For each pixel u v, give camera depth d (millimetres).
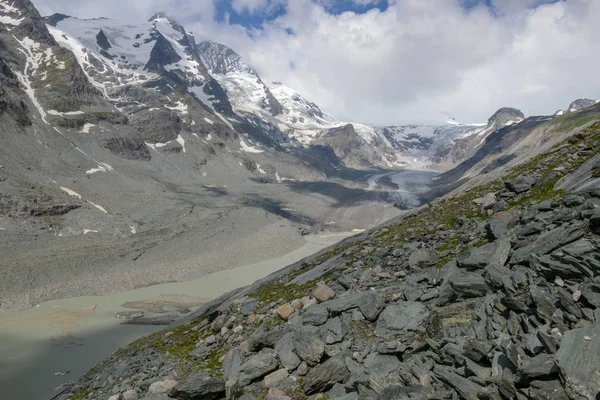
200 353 25609
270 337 20547
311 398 14914
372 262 31000
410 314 17594
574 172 26922
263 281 56531
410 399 11555
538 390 9586
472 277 17672
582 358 9531
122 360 32031
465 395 11031
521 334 12312
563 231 16578
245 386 17438
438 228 33562
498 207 30062
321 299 24484
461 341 13508
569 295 11977
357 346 16938
